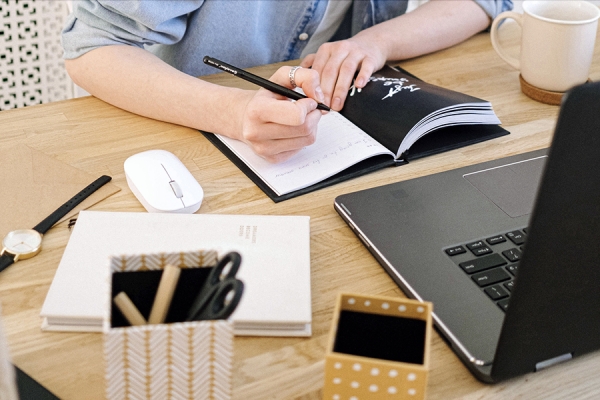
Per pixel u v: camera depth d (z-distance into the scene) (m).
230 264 0.50
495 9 1.28
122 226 0.70
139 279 0.49
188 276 0.49
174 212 0.74
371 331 0.48
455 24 1.22
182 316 0.50
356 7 1.40
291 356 0.58
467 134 0.94
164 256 0.48
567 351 0.53
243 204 0.79
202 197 0.77
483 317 0.59
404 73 1.10
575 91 0.38
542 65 1.01
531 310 0.48
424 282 0.64
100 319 0.59
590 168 0.41
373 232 0.71
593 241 0.45
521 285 0.46
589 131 0.39
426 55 1.21
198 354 0.46
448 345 0.59
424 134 0.90
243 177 0.84
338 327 0.49
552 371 0.56
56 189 0.78
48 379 0.54
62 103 1.02
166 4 1.06
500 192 0.79
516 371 0.53
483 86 1.09
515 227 0.72
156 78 0.97
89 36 1.04
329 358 0.44
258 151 0.84
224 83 1.09
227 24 1.22
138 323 0.47
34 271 0.66
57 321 0.59
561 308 0.49
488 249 0.68
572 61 0.99
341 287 0.66
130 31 1.05
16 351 0.57
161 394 0.47
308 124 0.83
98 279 0.63
